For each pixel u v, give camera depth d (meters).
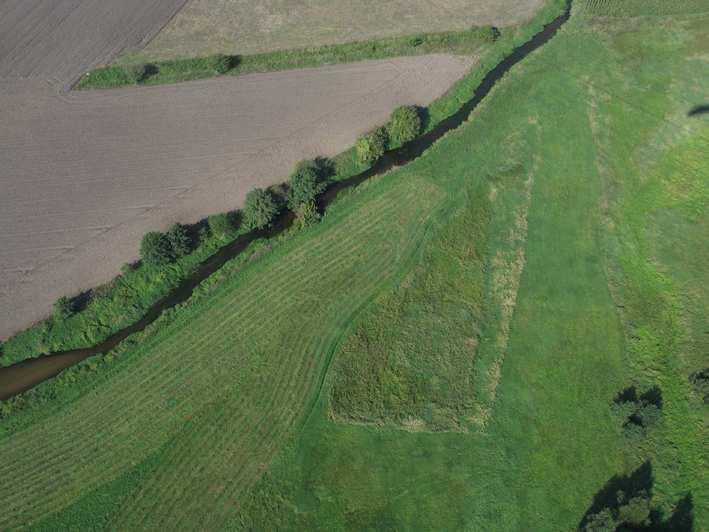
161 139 54.97
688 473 37.59
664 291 45.38
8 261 47.31
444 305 45.25
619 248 47.69
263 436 39.69
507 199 50.94
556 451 38.81
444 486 37.78
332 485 37.91
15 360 43.09
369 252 47.94
